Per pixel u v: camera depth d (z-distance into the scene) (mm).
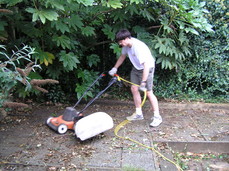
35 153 3072
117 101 5043
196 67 5191
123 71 5457
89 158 2980
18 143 3318
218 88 5223
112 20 5008
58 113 4480
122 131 3766
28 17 4191
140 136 3602
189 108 4957
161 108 4930
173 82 5289
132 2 3920
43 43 4355
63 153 3088
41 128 3809
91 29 4258
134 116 4180
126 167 2719
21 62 4145
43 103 4949
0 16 3613
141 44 3646
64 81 5129
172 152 3342
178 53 4648
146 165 2846
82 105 4988
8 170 2705
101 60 5441
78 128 3250
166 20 4543
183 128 3945
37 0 3428
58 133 3600
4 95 2510
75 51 4691
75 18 3953
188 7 4363
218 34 5020
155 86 5324
